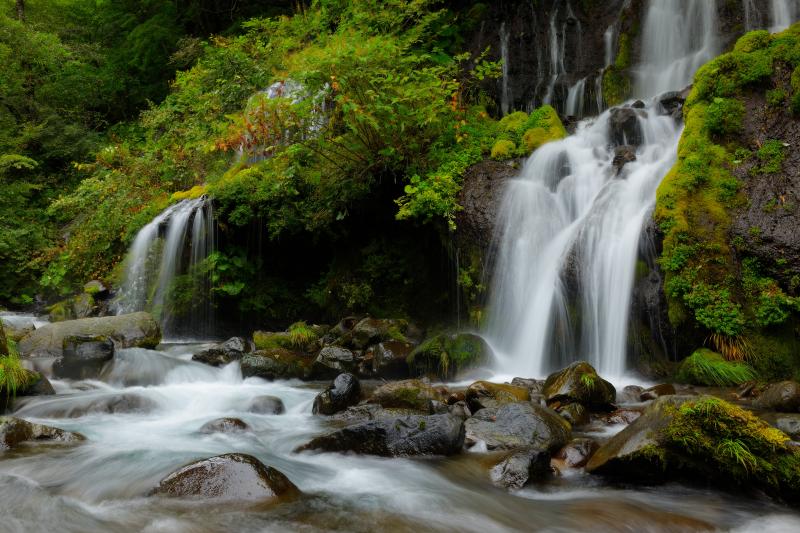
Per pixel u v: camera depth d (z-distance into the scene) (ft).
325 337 31.40
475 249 30.58
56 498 12.67
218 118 48.47
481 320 29.94
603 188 28.84
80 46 77.61
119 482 13.53
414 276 34.55
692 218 23.84
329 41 38.06
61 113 73.72
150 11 80.23
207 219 38.40
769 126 25.18
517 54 51.78
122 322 29.78
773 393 18.48
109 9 84.12
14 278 51.90
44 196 64.28
